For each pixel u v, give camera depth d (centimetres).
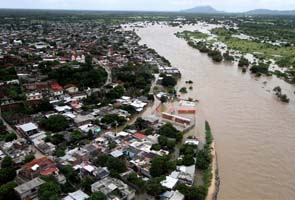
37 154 8631
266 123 11588
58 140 9225
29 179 7262
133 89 14738
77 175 7356
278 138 10375
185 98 14288
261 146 9794
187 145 9106
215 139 10188
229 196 7300
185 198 6881
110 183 6994
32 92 13138
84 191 6975
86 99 12875
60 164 7906
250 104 13638
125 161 8325
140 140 9531
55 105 12212
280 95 14562
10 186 6625
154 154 8512
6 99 12169
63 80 14862
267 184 7850
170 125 10269
